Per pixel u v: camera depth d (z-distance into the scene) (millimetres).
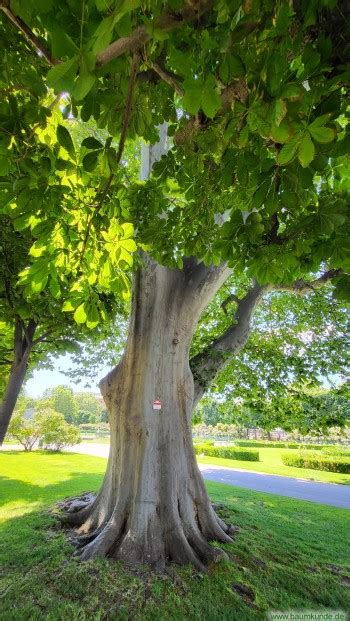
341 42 1430
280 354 9273
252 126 1493
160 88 2166
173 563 4457
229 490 10484
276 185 1966
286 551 5449
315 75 1368
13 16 1354
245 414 9938
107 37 897
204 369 6406
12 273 4832
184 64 1325
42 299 4531
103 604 3629
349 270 2504
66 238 2590
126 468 5105
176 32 1473
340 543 6238
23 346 5176
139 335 5566
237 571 4465
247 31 1266
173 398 5418
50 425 20984
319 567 5074
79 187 2516
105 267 2793
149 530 4617
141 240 3607
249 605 3891
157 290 5617
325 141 1273
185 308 5648
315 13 1313
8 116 1668
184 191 3154
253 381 9164
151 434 5109
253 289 7320
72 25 1173
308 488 13117
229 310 9508
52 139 2295
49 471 11695
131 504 4891
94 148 1851
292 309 9992
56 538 5082
